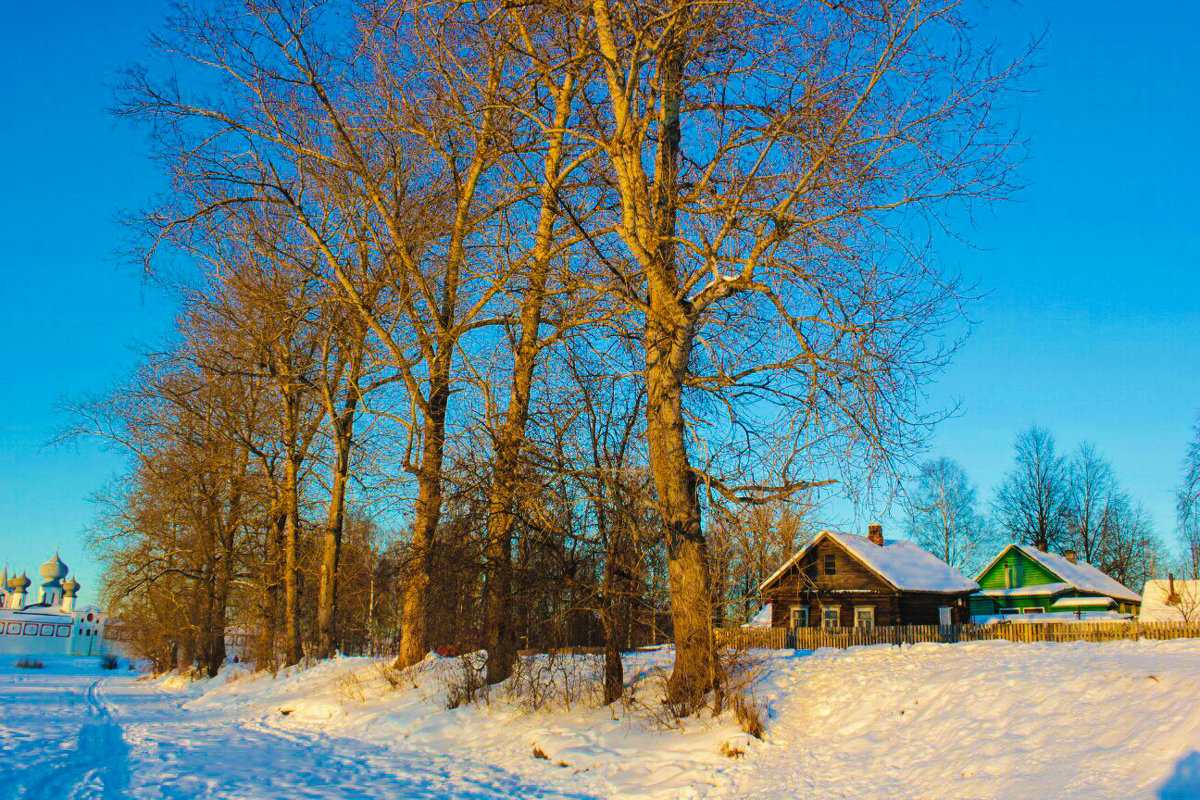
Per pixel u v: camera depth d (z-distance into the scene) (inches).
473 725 703.1
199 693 1615.4
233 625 2105.1
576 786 526.0
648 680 669.9
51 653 6417.3
